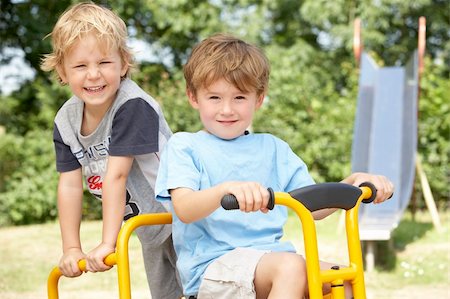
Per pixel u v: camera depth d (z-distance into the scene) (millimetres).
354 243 2412
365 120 8633
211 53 2535
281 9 15422
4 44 13344
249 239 2498
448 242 7688
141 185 2918
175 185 2447
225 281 2338
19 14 13133
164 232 2992
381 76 9211
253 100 2551
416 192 10586
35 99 12953
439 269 6289
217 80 2488
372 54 14359
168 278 3162
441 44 16094
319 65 14805
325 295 2451
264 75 2574
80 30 2705
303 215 2252
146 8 13672
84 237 8422
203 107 2539
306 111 11781
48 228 9672
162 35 14617
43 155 10773
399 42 16078
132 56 2898
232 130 2539
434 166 10852
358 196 2443
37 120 11828
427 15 15688
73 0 13312
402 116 8555
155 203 2930
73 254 2820
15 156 10758
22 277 6289
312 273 2240
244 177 2551
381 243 7344
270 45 14641
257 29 14016
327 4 14422
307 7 14492
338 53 15102
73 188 2975
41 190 10570
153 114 2836
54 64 2836
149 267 3154
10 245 8125
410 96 8625
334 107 11836
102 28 2721
